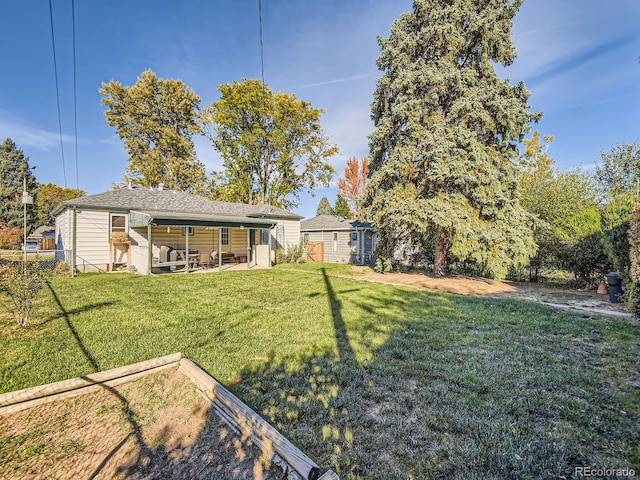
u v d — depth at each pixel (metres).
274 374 3.39
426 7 11.16
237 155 24.69
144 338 4.51
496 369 3.51
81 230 12.02
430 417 2.57
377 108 12.98
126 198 14.12
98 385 3.11
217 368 3.54
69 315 5.68
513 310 6.48
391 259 14.45
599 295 8.80
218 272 13.02
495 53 11.09
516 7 10.73
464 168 9.69
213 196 28.47
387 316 5.91
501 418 2.56
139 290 8.37
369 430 2.41
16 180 32.03
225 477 1.98
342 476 1.95
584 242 9.45
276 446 2.11
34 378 3.26
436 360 3.77
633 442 2.27
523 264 9.96
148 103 25.77
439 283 10.75
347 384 3.16
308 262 19.64
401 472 1.98
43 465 2.10
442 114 11.55
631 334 4.86
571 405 2.77
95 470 2.05
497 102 9.96
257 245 16.80
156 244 14.12
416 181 11.22
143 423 2.57
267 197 26.62
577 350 4.15
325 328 5.11
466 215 9.89
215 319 5.61
